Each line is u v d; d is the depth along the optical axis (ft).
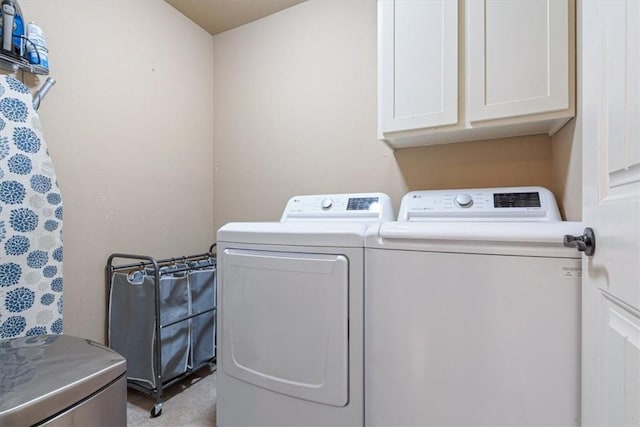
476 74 4.16
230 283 4.33
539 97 3.83
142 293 5.36
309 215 5.63
